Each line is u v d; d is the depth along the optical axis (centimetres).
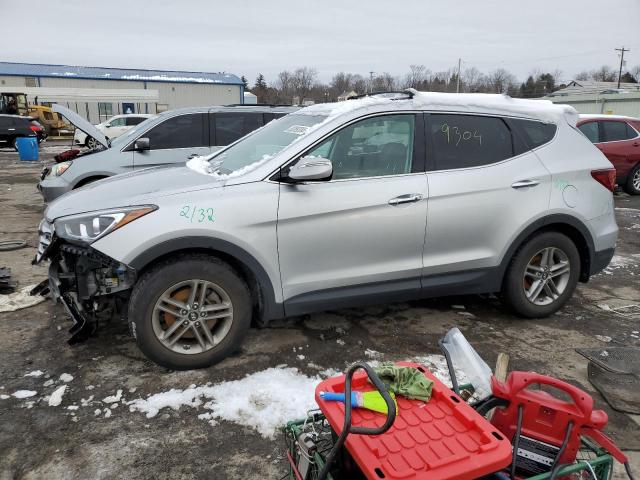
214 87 5438
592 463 194
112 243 303
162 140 723
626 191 1132
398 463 163
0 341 363
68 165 694
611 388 322
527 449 201
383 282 369
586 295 498
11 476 237
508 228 390
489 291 404
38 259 365
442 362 350
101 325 390
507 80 7869
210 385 314
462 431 179
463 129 386
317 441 197
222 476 242
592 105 3806
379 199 352
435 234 372
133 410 288
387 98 388
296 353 358
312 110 409
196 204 317
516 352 372
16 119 2536
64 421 277
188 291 325
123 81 5062
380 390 165
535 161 401
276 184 334
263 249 330
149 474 241
